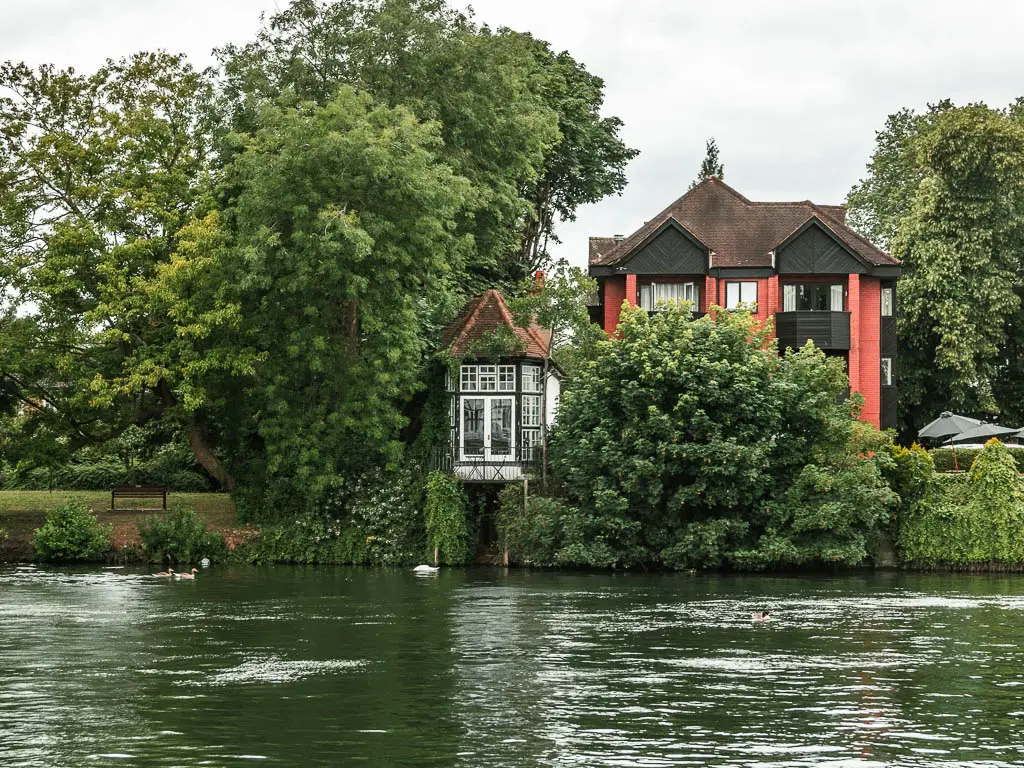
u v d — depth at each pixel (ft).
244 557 183.73
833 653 96.02
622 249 224.53
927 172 258.78
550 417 193.77
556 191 274.77
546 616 119.34
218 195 184.75
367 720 71.46
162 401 191.83
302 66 190.29
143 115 186.70
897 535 172.45
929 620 116.16
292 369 179.73
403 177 169.99
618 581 156.56
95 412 187.83
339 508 185.26
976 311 235.20
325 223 166.20
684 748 64.75
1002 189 237.04
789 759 62.54
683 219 224.94
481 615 120.16
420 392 195.93
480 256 206.39
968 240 235.81
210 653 96.22
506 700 77.30
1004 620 116.16
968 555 168.96
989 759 62.64
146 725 70.13
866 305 219.20
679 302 186.80
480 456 183.83
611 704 76.02
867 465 167.84
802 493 168.96
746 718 71.92
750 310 182.09
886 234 267.80
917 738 67.05
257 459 192.65
